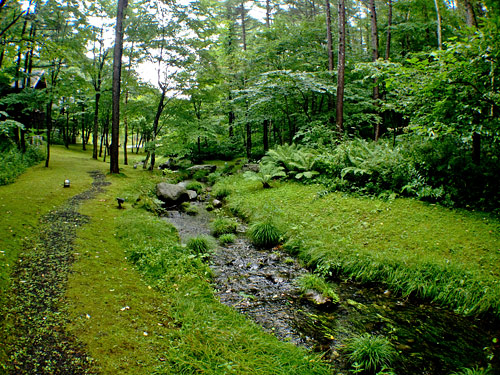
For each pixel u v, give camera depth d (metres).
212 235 8.56
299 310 4.88
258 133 26.59
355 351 3.72
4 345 3.05
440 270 5.36
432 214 7.39
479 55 5.45
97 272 4.95
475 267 5.31
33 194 9.03
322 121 15.59
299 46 17.89
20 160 13.45
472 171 7.60
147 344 3.42
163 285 4.93
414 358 3.80
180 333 3.71
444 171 8.09
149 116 18.89
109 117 24.31
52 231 6.39
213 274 6.02
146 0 15.72
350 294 5.41
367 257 6.10
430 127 7.06
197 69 17.17
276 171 12.12
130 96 20.53
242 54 19.47
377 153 9.86
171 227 8.48
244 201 11.18
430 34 17.66
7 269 4.51
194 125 19.25
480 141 7.98
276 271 6.34
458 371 3.58
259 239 7.95
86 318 3.70
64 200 8.98
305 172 11.37
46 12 13.16
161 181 15.56
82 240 6.13
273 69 17.61
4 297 3.84
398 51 18.41
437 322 4.54
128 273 5.18
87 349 3.19
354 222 7.81
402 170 8.77
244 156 23.02
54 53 9.87
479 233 6.28
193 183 15.22
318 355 3.75
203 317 4.17
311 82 13.27
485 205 7.21
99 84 19.92
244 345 3.68
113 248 6.10
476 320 4.51
